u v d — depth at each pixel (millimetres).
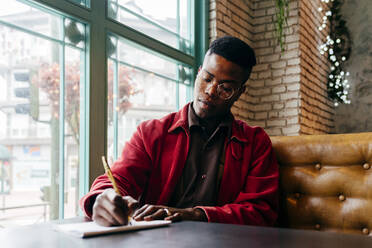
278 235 750
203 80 1540
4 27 1900
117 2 2520
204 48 3322
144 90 2721
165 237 729
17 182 1977
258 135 1640
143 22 2773
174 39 3123
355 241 685
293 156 1663
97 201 913
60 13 2072
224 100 1531
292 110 3832
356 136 1572
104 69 2283
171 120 1631
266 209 1462
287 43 3928
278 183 1656
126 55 2555
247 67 1556
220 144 1577
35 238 721
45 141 2088
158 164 1563
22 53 1981
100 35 2270
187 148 1556
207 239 708
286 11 3887
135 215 1181
